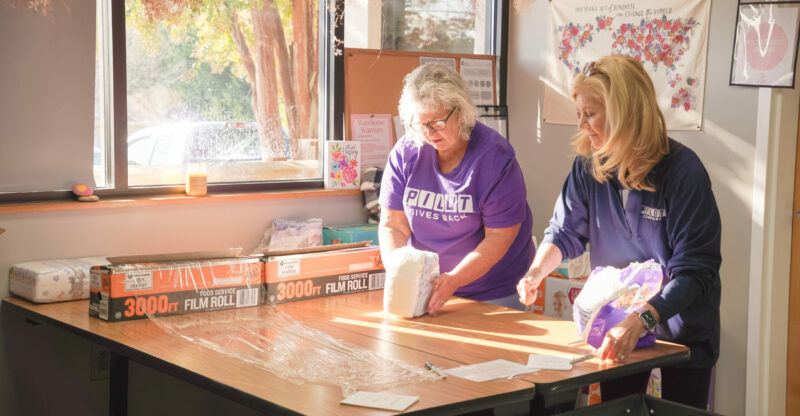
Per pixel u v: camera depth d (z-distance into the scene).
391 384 1.84
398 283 2.54
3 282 2.79
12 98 2.87
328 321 2.50
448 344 2.23
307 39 3.78
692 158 2.13
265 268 2.72
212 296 2.59
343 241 3.54
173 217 3.20
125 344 2.18
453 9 4.38
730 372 3.67
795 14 3.40
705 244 2.09
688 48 3.78
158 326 2.38
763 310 3.56
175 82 3.32
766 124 3.49
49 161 2.97
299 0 3.72
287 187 3.72
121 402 2.40
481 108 4.48
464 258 2.69
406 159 2.74
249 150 3.61
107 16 3.09
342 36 3.82
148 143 3.26
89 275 2.73
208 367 1.97
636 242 2.26
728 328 3.67
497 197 2.59
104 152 3.14
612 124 2.09
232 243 3.40
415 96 2.49
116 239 3.04
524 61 4.52
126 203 3.04
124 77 3.14
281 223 3.51
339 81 3.87
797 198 3.58
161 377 3.18
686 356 2.14
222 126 3.50
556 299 3.83
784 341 3.62
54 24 2.93
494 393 1.77
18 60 2.86
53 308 2.62
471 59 4.43
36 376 2.93
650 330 2.04
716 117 3.70
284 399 1.73
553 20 4.35
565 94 4.32
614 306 2.16
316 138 3.85
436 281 2.59
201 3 3.36
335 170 3.76
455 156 2.67
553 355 2.11
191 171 3.40
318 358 2.06
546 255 2.42
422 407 1.67
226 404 3.19
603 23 4.11
